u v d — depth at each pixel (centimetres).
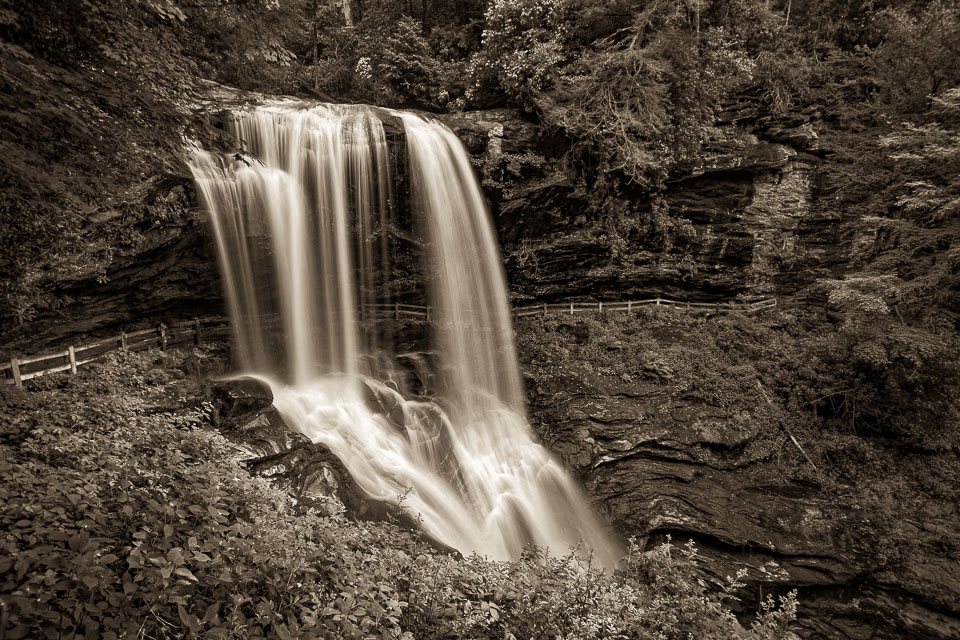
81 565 381
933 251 1839
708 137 2050
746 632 792
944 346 1638
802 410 1734
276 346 1516
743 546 1288
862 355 1644
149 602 392
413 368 1697
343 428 1350
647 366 1777
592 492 1453
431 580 590
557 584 680
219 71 1029
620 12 2066
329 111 1575
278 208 1468
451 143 1770
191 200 1275
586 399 1659
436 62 2331
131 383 1092
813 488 1492
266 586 470
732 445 1545
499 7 2025
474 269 1880
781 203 2166
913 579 1229
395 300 1845
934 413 1686
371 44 2292
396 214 1712
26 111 549
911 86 2134
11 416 785
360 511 1059
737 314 2155
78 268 1107
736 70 2109
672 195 2089
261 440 1047
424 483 1338
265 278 1492
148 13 724
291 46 2598
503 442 1623
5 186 615
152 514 500
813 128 2162
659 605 752
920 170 1877
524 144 1875
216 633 384
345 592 483
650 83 1920
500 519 1395
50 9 607
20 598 335
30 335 1090
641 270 2120
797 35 2438
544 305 2073
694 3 2036
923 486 1529
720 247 2152
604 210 2045
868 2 2514
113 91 641
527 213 1922
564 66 2019
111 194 923
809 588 1219
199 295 1397
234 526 494
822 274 2192
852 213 2155
